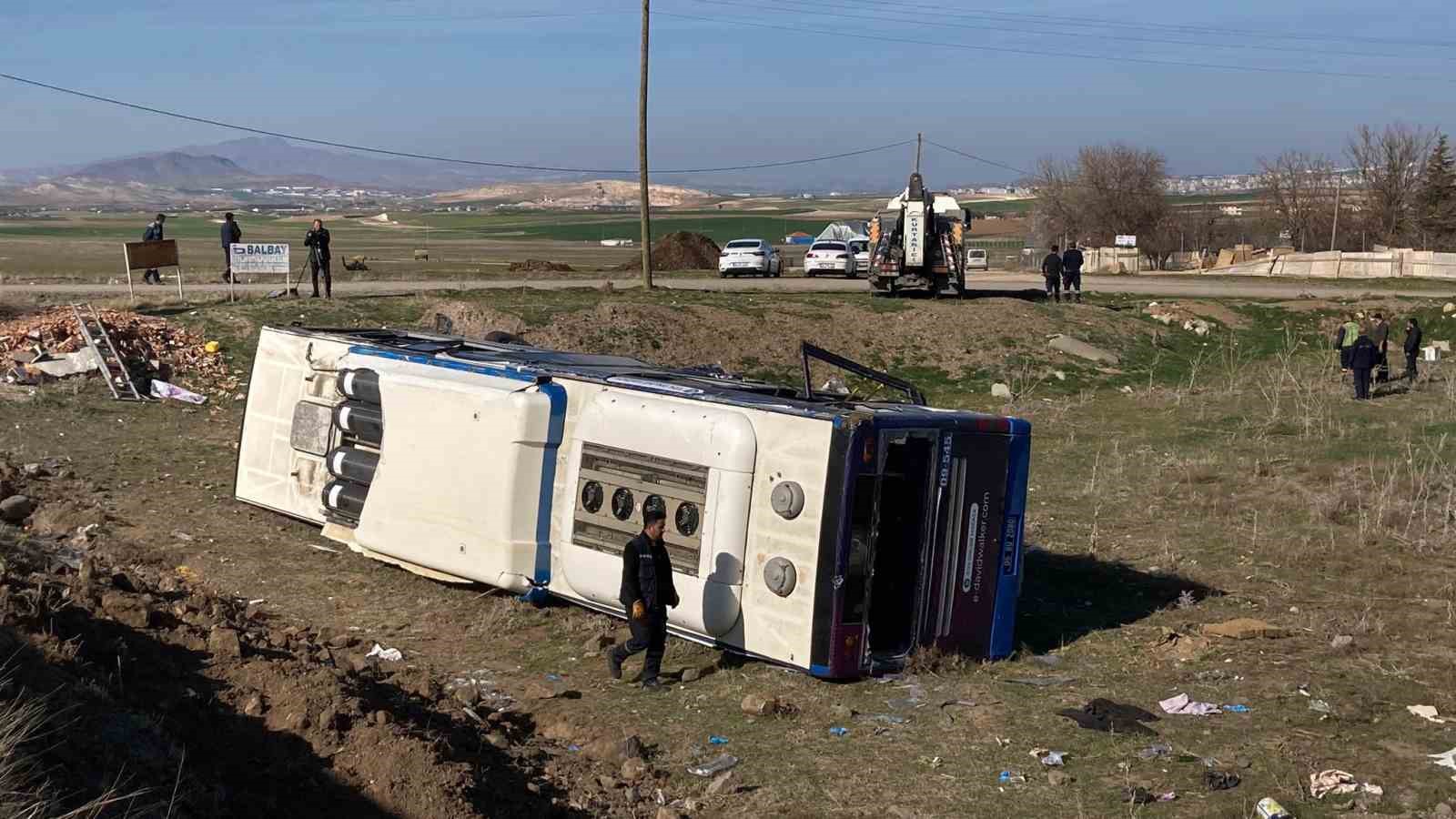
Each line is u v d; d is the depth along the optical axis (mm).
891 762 8430
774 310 32781
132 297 31125
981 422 10672
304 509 14688
